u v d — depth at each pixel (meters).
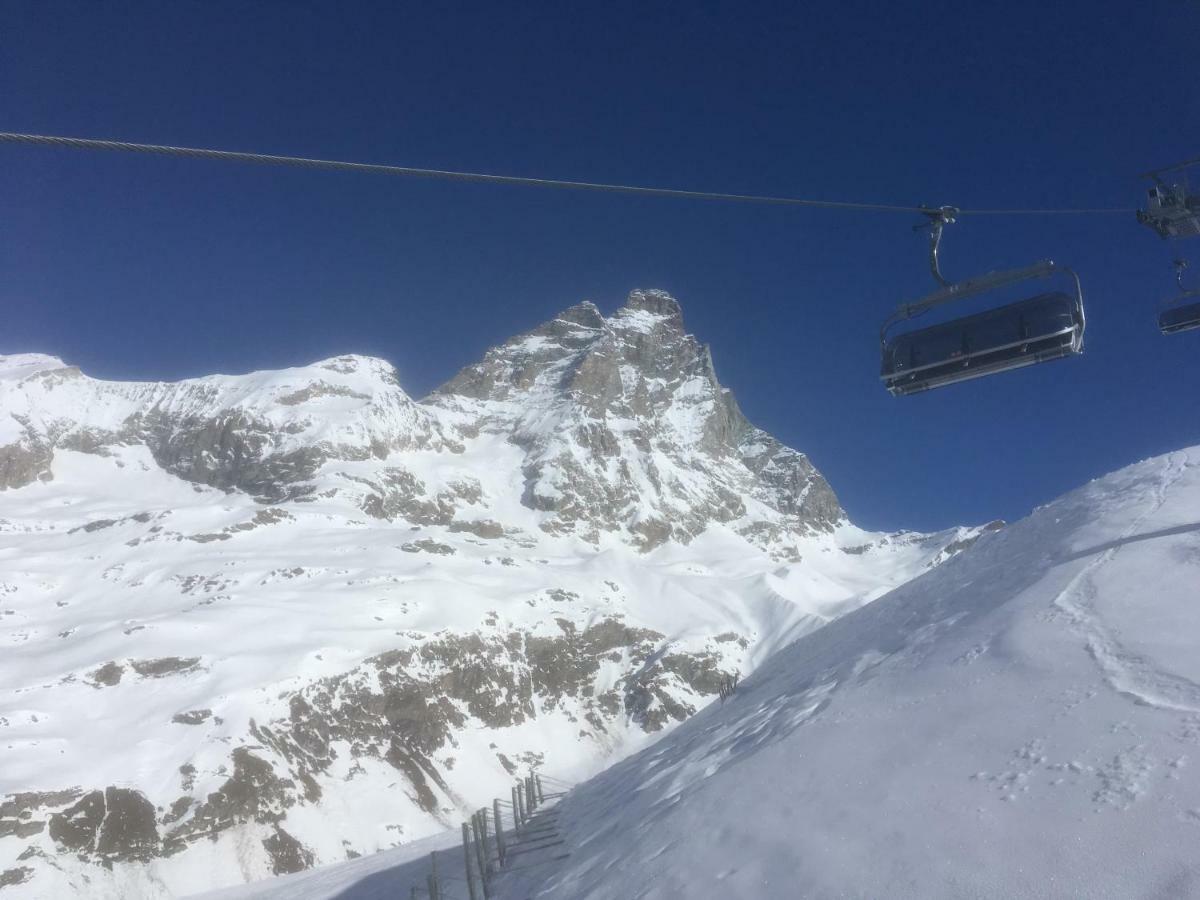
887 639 21.80
